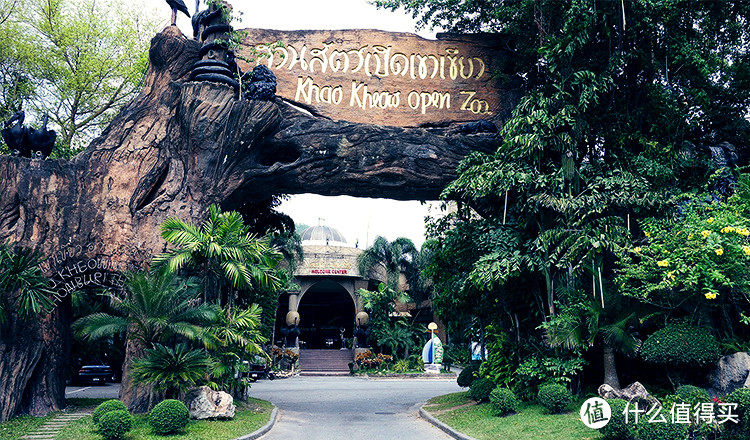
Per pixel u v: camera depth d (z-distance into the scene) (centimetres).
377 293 4081
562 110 1472
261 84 1683
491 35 1902
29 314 1503
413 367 3922
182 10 1805
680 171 1616
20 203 1553
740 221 1196
